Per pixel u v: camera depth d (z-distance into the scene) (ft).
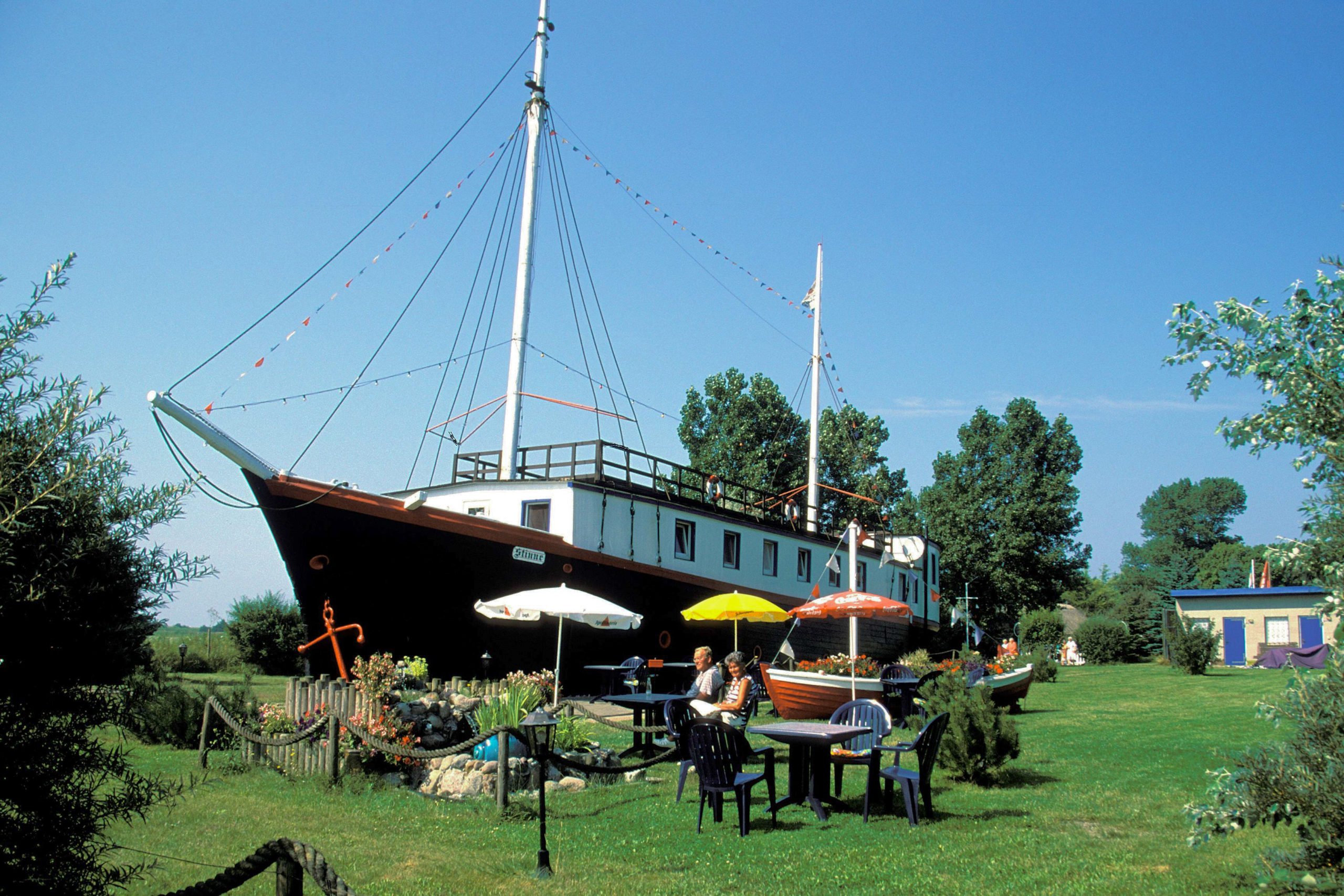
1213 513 315.37
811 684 54.03
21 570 12.42
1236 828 18.10
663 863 23.91
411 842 25.70
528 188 76.02
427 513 57.41
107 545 12.94
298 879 13.91
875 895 20.97
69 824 13.05
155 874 21.89
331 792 31.68
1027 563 165.89
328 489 53.93
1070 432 172.04
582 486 66.90
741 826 26.89
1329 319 17.52
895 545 105.91
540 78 78.07
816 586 87.25
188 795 30.86
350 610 56.54
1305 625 128.36
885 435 181.47
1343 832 16.75
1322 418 17.38
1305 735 17.51
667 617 74.43
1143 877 21.77
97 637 13.10
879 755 29.99
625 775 35.99
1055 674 96.94
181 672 103.30
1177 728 51.39
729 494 159.53
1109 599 268.00
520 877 22.62
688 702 39.01
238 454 51.62
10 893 12.37
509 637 62.59
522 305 74.02
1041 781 35.12
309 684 38.47
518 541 61.93
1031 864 23.22
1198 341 18.39
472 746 30.25
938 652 127.13
